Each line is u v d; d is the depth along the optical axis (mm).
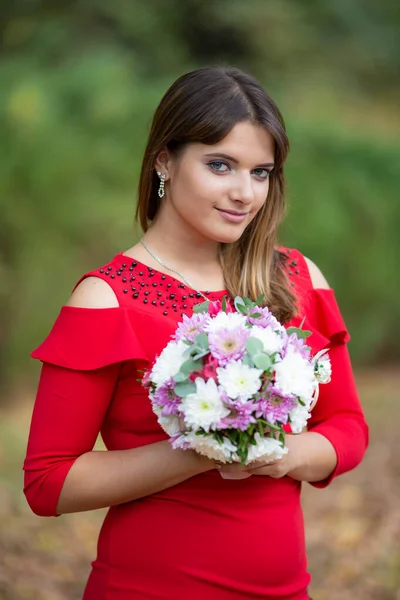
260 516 2805
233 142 2764
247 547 2766
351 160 12102
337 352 3160
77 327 2785
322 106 13977
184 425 2516
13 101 10164
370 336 12070
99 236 9984
